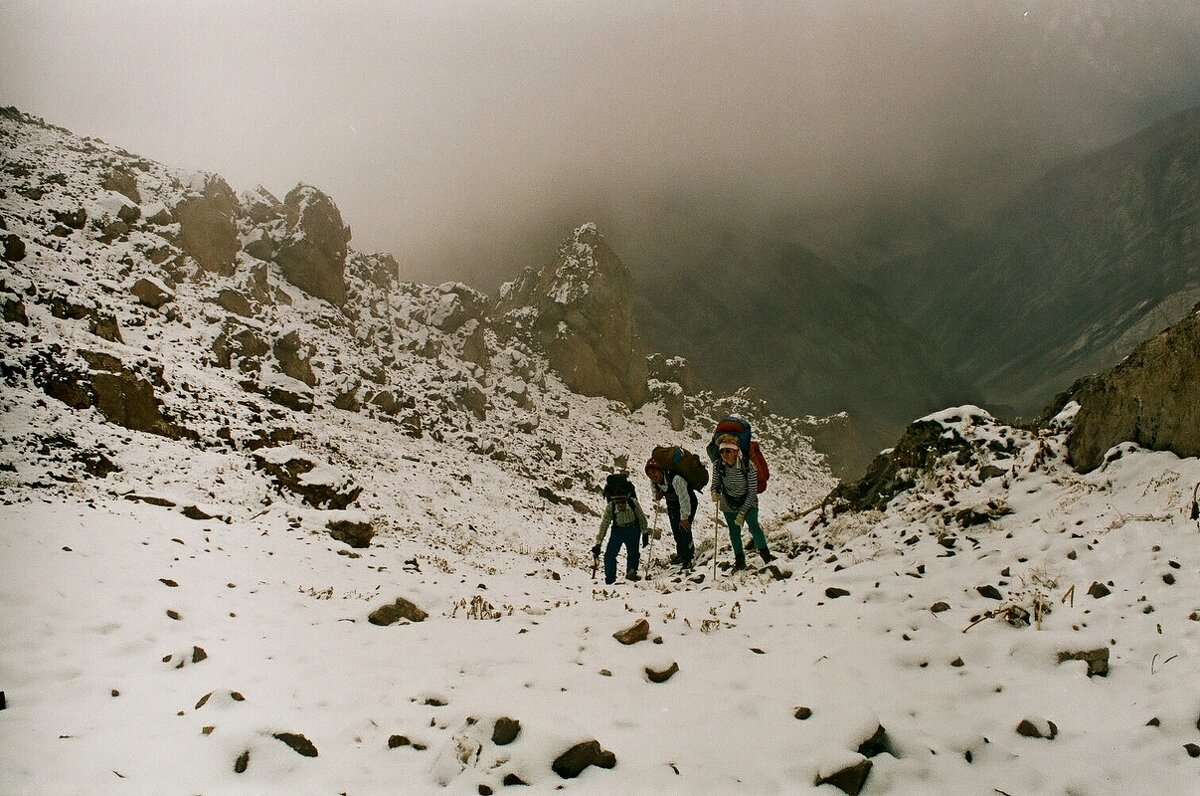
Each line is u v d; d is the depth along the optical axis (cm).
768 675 497
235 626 622
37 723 389
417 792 343
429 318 4584
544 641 576
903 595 666
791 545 1109
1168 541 644
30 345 1510
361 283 4300
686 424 5675
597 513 3359
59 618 568
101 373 1560
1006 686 468
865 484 1255
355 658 540
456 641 588
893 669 500
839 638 566
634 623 579
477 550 1772
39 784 325
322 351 3250
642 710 439
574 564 1861
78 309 1988
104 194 2941
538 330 5412
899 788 349
